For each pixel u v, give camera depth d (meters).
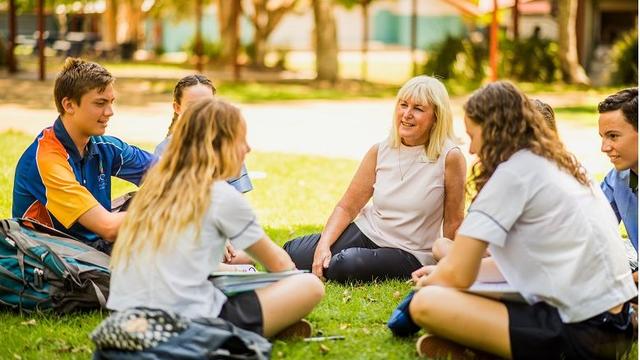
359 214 5.81
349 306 4.92
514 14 26.30
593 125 15.75
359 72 32.25
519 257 3.93
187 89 5.29
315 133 14.88
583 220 3.87
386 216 5.59
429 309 3.93
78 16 45.69
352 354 4.16
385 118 17.28
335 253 5.64
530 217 3.88
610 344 3.93
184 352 3.55
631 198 4.87
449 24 51.50
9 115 15.96
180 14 40.72
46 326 4.55
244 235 3.93
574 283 3.86
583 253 3.85
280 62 33.09
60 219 4.89
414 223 5.55
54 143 5.00
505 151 3.89
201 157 3.88
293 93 22.41
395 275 5.47
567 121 16.33
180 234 3.83
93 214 4.87
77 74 4.93
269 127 15.59
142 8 41.41
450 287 3.94
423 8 52.09
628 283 3.98
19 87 21.56
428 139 5.52
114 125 15.12
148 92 21.70
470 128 4.02
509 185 3.84
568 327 3.88
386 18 56.19
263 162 11.10
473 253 3.86
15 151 11.12
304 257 5.73
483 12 24.97
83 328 4.52
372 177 5.74
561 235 3.86
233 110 3.94
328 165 11.05
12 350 4.23
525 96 3.97
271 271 4.12
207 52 36.12
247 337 3.72
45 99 18.91
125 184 9.25
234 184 5.50
